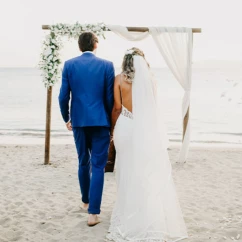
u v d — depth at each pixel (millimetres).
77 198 4582
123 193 3330
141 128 3221
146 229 3070
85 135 3453
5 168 6336
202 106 24422
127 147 3299
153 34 6312
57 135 12234
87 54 3445
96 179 3436
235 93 37438
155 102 3320
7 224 3666
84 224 3549
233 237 3277
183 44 6430
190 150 8227
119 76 3305
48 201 4469
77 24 6059
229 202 4457
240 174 6004
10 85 51688
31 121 16750
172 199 3260
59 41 6195
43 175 5863
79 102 3365
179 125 15492
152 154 3219
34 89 43031
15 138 11461
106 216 3783
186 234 3246
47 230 3475
